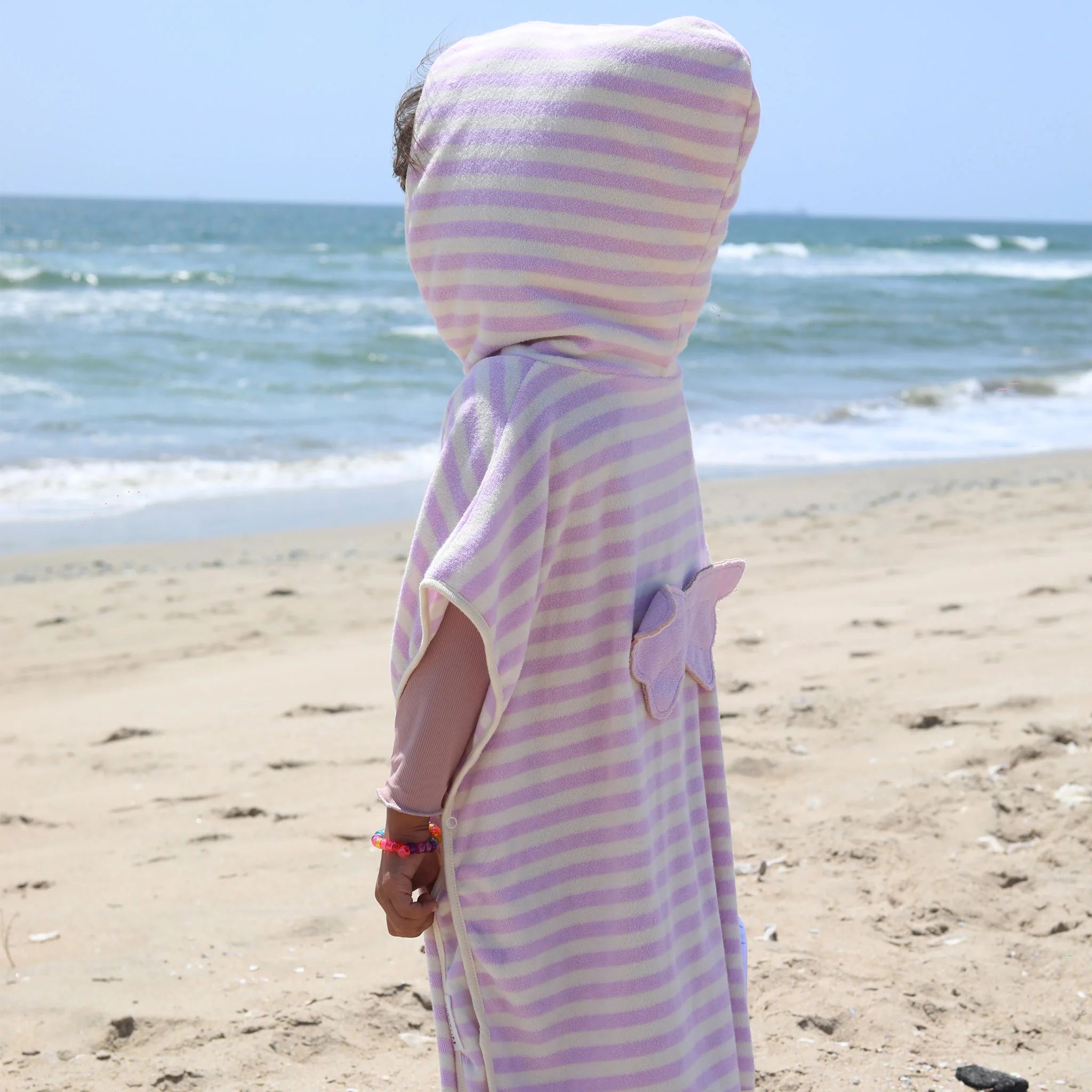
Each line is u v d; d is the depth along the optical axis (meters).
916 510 10.70
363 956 3.09
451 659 1.49
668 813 1.70
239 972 3.00
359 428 15.70
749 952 2.99
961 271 53.75
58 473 12.38
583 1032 1.57
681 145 1.52
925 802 3.78
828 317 31.38
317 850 3.82
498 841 1.53
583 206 1.50
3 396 16.73
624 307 1.56
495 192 1.53
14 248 57.72
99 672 6.41
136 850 3.86
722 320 30.06
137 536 10.20
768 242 90.50
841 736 4.49
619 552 1.57
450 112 1.59
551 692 1.56
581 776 1.58
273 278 39.34
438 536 1.52
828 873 3.44
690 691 1.80
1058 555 7.90
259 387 18.73
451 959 1.58
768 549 9.14
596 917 1.57
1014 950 2.98
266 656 6.63
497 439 1.50
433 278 1.64
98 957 3.11
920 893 3.25
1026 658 5.15
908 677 5.07
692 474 1.79
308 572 8.95
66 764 4.77
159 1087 2.50
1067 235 134.25
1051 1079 2.46
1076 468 13.56
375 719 5.24
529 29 1.63
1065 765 3.93
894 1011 2.71
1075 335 29.44
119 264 45.66
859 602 6.74
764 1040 2.61
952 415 18.00
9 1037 2.69
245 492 12.09
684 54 1.53
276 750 4.82
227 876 3.63
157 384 18.47
